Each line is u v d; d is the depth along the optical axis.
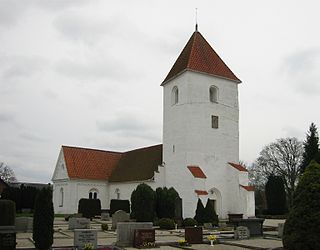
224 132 36.44
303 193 12.80
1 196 45.44
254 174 63.41
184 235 20.06
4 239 13.98
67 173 43.38
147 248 16.38
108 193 45.03
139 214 26.88
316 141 41.84
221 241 18.75
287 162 56.53
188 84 35.62
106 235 21.33
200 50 38.00
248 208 33.31
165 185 36.75
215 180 34.94
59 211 44.19
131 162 44.19
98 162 46.75
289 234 12.80
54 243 17.42
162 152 39.62
